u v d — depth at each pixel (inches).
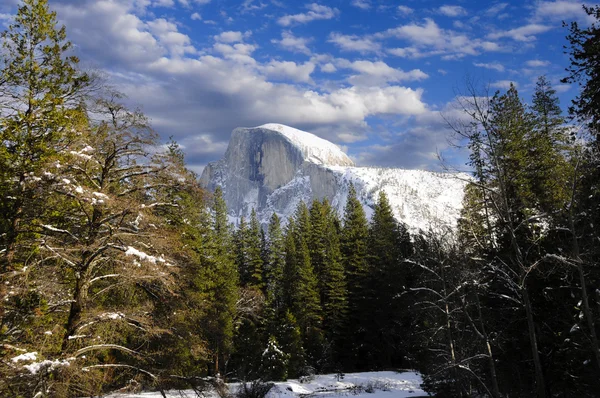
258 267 1945.1
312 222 2208.4
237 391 994.7
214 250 1427.2
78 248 498.0
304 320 1727.4
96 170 581.6
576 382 663.1
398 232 1923.0
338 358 1819.6
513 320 727.1
